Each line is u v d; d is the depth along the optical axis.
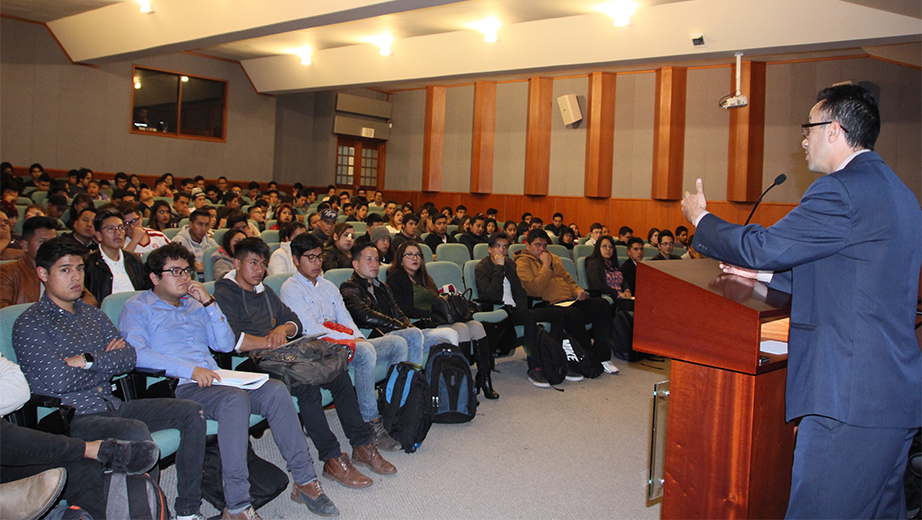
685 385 1.52
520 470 2.74
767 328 1.80
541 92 11.54
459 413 3.24
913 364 1.31
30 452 1.77
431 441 3.06
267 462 2.30
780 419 1.48
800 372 1.35
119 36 8.45
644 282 1.55
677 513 1.54
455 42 8.45
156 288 2.38
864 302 1.28
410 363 3.00
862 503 1.32
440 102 12.91
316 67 10.36
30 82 9.38
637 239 5.77
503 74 8.31
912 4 5.33
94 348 2.14
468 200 12.56
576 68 7.75
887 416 1.27
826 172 1.46
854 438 1.29
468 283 4.39
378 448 2.92
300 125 13.12
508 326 4.08
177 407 2.07
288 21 6.43
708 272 1.64
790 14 6.15
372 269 3.41
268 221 7.56
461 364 3.29
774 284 1.58
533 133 11.59
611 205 10.94
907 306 1.31
